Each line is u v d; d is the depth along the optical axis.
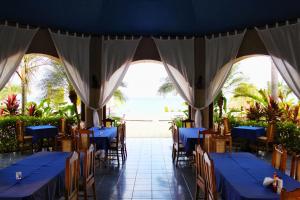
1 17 7.29
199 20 8.02
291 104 9.52
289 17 7.23
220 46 8.43
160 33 8.71
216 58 8.49
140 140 9.80
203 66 8.73
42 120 8.58
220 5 7.49
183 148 6.34
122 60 8.71
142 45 8.85
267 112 8.65
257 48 8.05
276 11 7.15
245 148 8.12
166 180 5.35
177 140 6.38
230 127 8.29
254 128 7.79
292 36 7.23
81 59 8.51
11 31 7.49
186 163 6.61
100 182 5.23
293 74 7.21
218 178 3.40
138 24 8.24
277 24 7.54
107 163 6.61
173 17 8.00
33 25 7.89
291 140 7.59
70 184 2.95
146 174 5.74
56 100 11.72
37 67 11.44
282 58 7.39
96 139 6.05
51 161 3.85
